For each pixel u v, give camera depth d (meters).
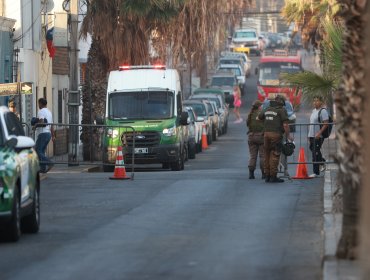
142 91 73.38
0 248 32.50
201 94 136.75
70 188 52.91
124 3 85.69
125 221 39.03
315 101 61.06
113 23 86.88
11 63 78.19
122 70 74.75
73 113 75.69
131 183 55.44
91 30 86.81
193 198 47.06
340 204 38.91
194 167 78.50
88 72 84.75
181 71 125.00
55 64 96.19
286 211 41.88
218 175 61.12
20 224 35.84
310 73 44.25
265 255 30.67
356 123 27.94
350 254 28.09
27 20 83.50
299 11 99.88
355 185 27.97
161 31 91.88
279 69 163.75
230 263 29.25
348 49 27.72
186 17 93.94
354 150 27.95
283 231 35.97
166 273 27.67
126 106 72.94
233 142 116.56
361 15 27.39
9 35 77.81
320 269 28.22
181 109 75.19
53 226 38.00
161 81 73.94
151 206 44.00
